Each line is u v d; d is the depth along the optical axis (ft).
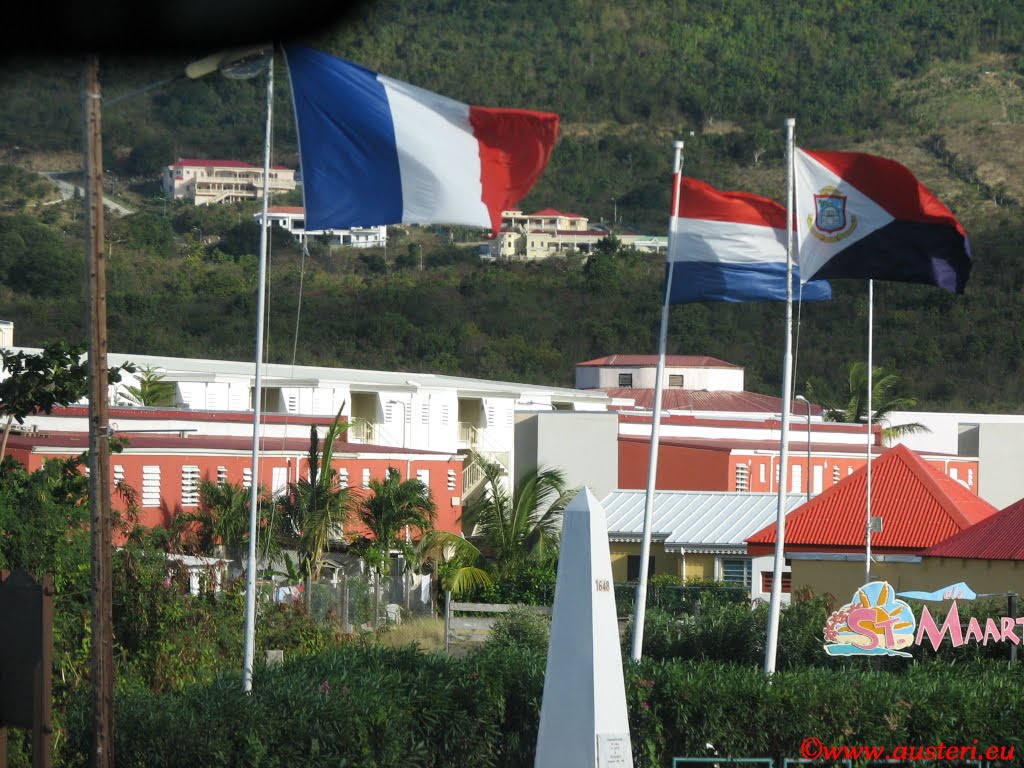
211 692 180.86
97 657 163.12
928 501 342.64
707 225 216.33
